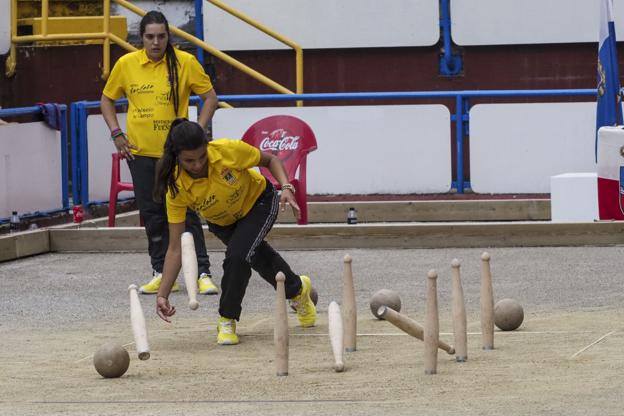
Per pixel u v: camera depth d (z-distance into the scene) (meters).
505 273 17.19
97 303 15.61
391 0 28.03
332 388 10.22
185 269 11.77
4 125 20.19
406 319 10.90
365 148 24.17
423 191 24.19
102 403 9.84
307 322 13.59
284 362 10.88
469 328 13.11
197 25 28.30
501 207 23.22
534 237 19.75
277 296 10.89
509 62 28.17
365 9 28.06
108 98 16.14
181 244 11.89
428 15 27.95
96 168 22.52
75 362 11.84
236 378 10.83
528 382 10.13
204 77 15.93
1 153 20.12
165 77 15.79
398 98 23.98
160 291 12.16
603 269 17.30
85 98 26.05
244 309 14.98
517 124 23.94
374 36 28.11
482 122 23.95
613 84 21.38
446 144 24.08
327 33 28.12
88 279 17.56
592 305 14.53
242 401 9.81
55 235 20.28
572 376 10.31
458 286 11.24
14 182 20.42
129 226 22.59
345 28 28.11
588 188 21.05
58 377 11.06
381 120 24.11
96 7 27.62
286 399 9.84
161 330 13.70
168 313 12.16
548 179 23.97
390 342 12.45
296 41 28.22
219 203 12.38
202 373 11.12
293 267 18.20
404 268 17.88
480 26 27.98
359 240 19.98
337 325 11.10
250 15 28.25
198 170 11.86
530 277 16.78
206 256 16.31
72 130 21.97
